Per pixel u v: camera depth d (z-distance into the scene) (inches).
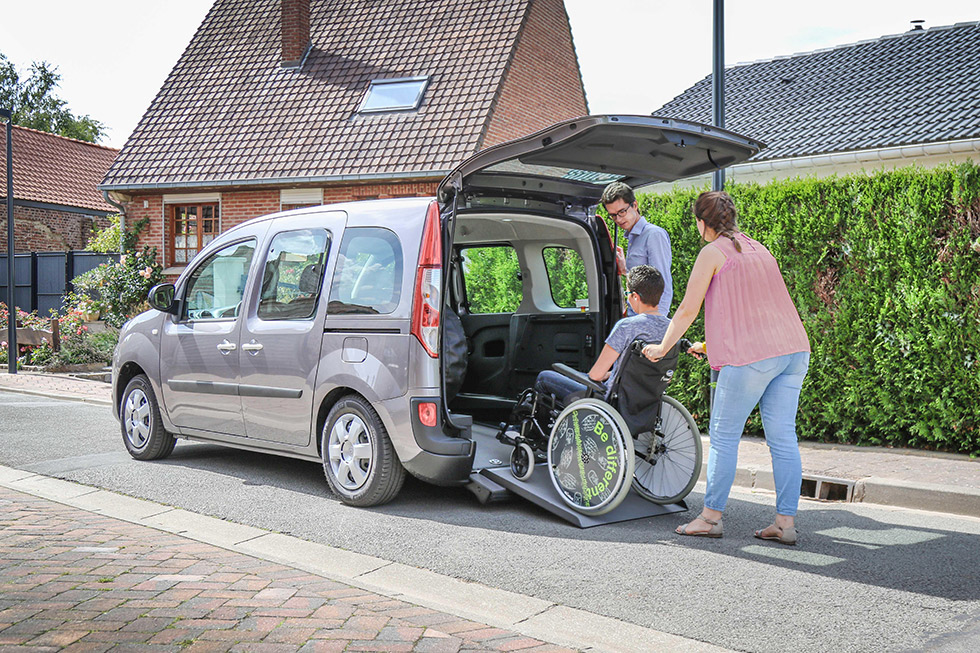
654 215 362.9
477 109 721.0
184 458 303.9
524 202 251.9
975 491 229.5
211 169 754.2
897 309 303.4
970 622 149.7
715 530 203.8
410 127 723.4
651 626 149.3
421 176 681.6
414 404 222.2
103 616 147.1
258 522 218.7
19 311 754.8
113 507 235.8
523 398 236.4
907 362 302.5
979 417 289.3
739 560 185.8
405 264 228.7
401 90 763.4
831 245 319.3
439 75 763.4
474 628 145.6
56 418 402.0
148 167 780.0
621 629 148.1
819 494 257.1
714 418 201.9
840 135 625.9
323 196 729.6
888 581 171.8
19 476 276.5
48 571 173.0
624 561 185.3
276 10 901.8
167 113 828.0
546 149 212.8
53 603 153.5
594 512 213.3
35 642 135.1
